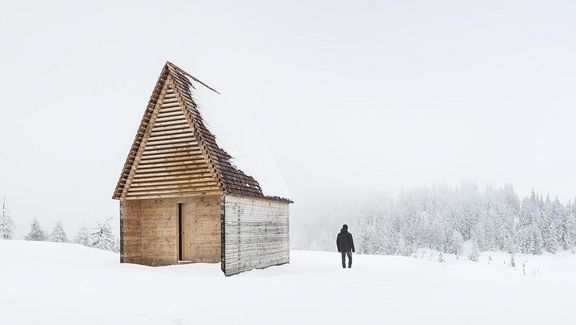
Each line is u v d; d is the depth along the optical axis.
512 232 139.75
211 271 17.77
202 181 19.34
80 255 21.77
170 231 20.45
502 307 10.48
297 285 14.71
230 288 13.57
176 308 9.71
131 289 12.24
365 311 9.84
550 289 14.13
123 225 20.03
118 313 8.76
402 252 120.62
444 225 146.00
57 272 14.89
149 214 20.81
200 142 18.70
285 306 10.44
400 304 10.85
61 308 8.88
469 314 9.55
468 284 15.40
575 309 10.26
